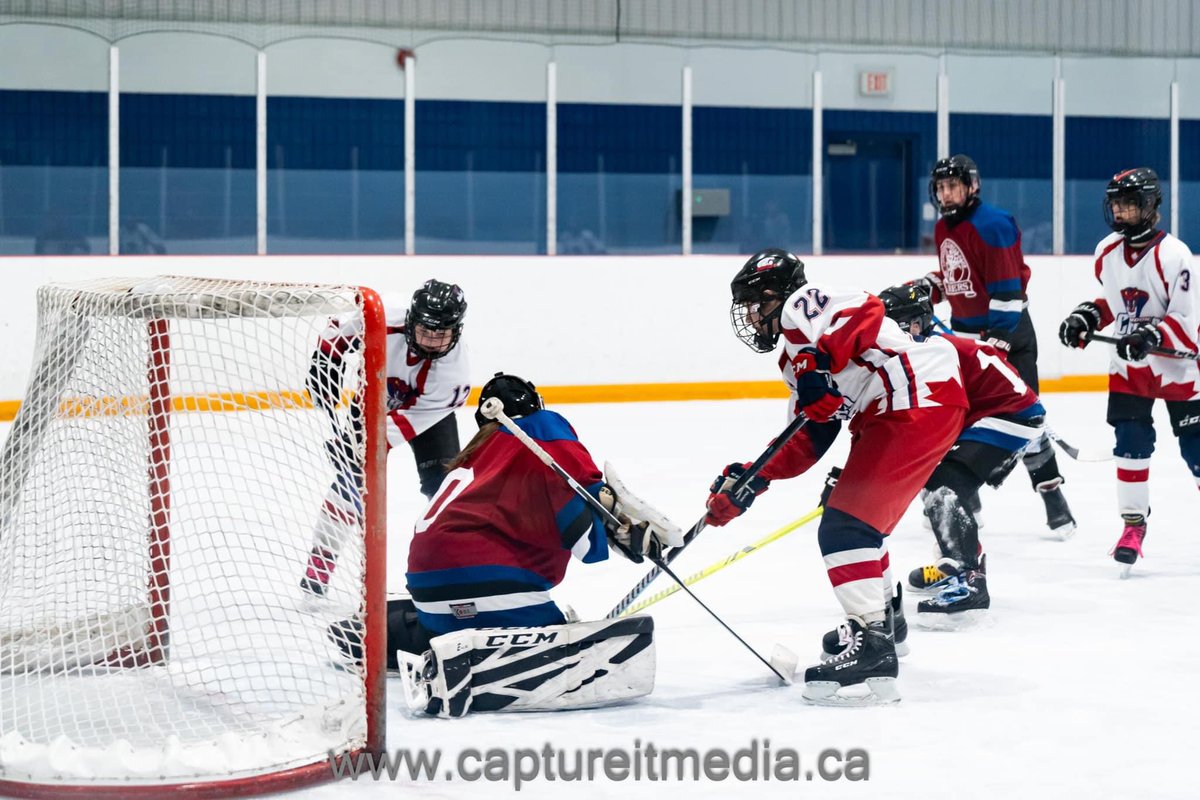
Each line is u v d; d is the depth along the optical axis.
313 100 31.80
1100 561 14.12
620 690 8.95
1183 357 13.19
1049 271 32.28
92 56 30.22
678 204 34.19
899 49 34.56
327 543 9.52
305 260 28.77
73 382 9.40
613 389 30.34
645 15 33.25
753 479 9.77
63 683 9.11
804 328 8.95
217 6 30.75
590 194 33.69
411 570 9.12
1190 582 13.05
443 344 10.88
